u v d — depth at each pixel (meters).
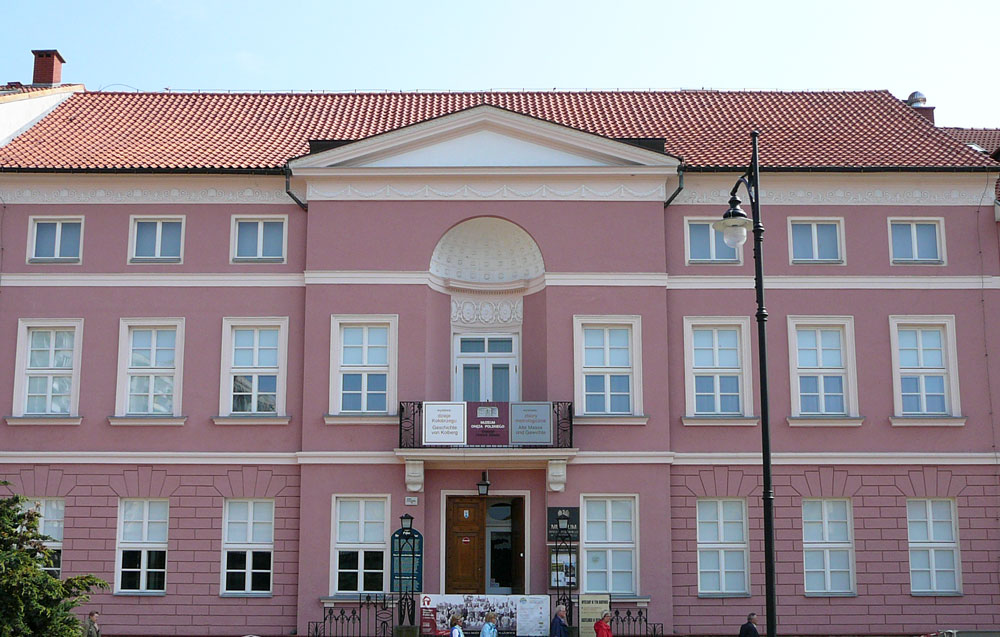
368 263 24.36
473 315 25.17
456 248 25.08
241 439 24.00
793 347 24.42
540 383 24.23
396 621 22.92
